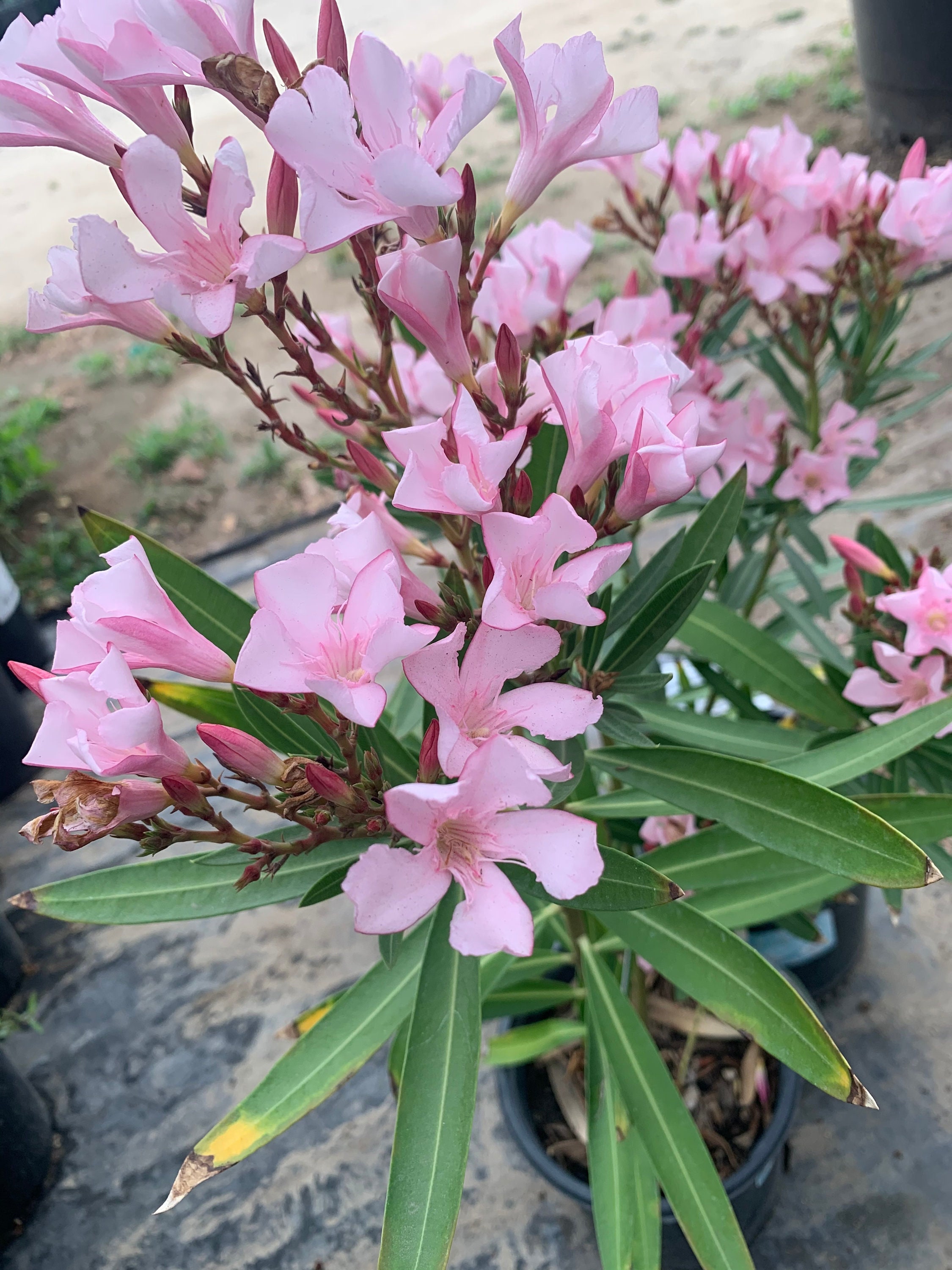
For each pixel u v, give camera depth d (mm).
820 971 572
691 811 279
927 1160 533
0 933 736
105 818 218
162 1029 697
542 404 255
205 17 189
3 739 910
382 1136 603
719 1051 500
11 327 1632
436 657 207
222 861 282
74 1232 599
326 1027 325
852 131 1518
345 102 185
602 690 278
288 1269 558
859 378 495
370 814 236
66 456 1360
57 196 1760
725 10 1930
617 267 1317
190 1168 284
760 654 417
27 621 1049
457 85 284
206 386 1442
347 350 322
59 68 199
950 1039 579
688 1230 333
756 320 1117
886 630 402
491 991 388
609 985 390
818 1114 562
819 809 258
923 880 241
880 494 927
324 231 189
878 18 1354
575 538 208
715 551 321
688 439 226
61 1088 673
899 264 446
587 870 200
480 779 194
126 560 219
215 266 200
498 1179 565
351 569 216
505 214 234
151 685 317
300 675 191
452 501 205
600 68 216
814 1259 509
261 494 1237
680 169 454
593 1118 370
